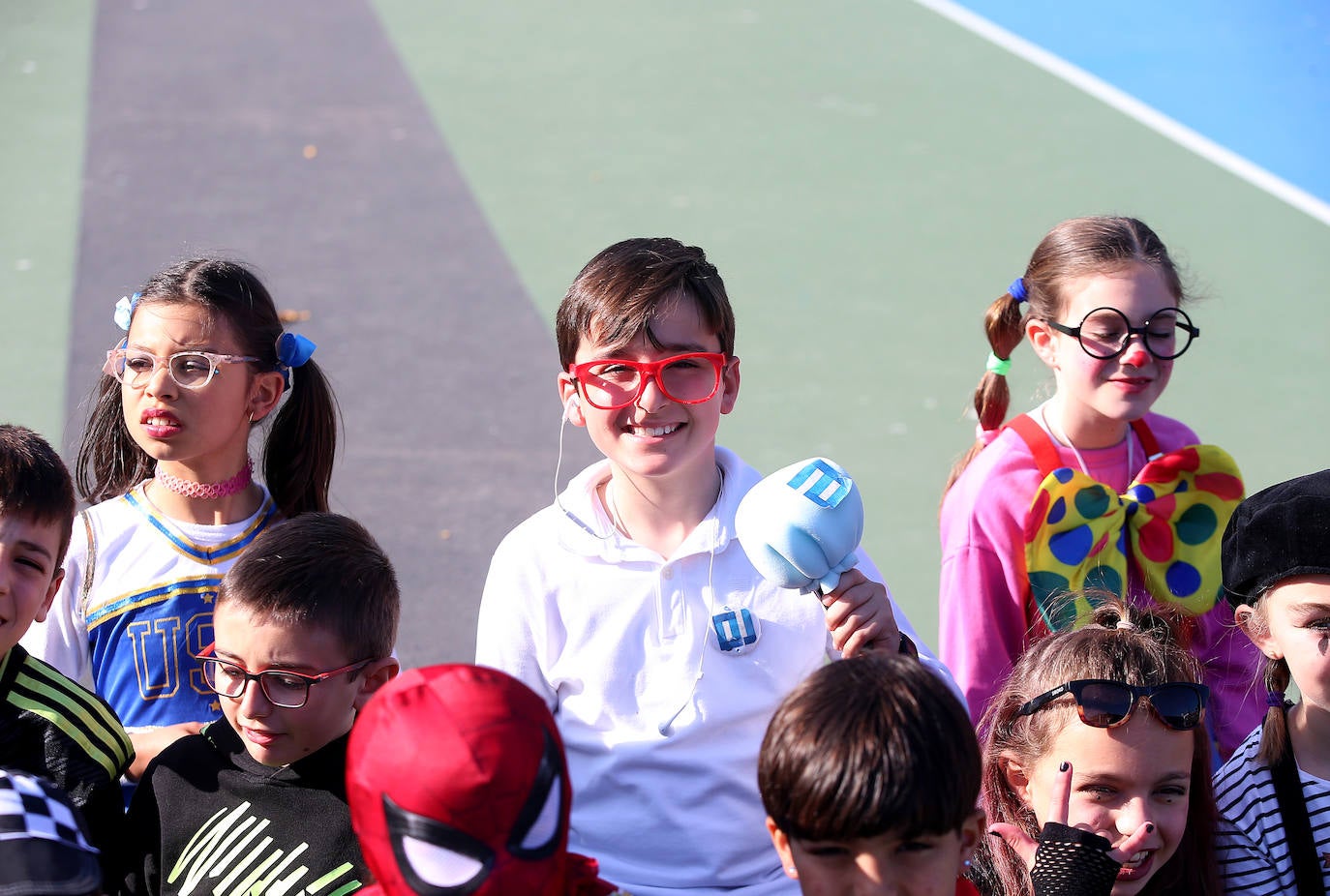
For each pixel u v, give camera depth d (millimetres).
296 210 23328
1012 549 8805
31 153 24672
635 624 7312
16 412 16828
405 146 26078
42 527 6672
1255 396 18484
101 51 29453
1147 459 9492
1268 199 24797
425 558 14664
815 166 25938
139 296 8633
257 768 6809
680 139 26922
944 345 19891
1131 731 6527
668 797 7086
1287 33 32469
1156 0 34656
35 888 4738
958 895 6133
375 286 20984
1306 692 6867
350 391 18141
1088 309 8953
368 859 4527
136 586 8320
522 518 15508
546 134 26984
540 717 4562
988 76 30406
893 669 5363
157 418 8336
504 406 17969
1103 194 24969
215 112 26891
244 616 6688
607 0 34375
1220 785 7207
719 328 7312
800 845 5277
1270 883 6938
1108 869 6109
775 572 6391
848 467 16734
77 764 6824
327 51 30375
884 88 29688
